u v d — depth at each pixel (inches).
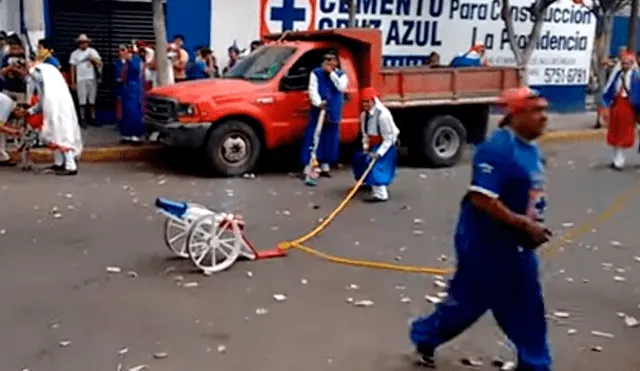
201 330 257.3
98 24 682.8
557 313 283.0
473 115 602.2
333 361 235.9
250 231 381.7
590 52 918.4
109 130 647.8
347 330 260.5
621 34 1034.1
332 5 757.9
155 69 602.9
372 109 453.4
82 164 539.2
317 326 263.3
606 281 323.9
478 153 200.5
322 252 350.9
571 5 892.6
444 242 376.2
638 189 522.6
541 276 327.9
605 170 593.0
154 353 237.9
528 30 868.6
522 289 205.6
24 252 335.0
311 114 514.0
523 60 788.0
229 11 713.0
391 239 377.7
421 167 580.1
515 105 197.9
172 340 248.2
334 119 516.4
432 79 568.7
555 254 362.0
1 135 514.6
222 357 236.8
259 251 345.7
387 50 796.6
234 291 295.4
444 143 583.5
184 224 323.3
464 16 832.3
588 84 952.9
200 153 534.9
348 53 545.3
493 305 209.3
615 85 591.8
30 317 263.6
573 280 323.9
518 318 207.6
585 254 363.9
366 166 457.1
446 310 219.9
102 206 420.5
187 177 510.3
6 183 467.8
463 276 213.0
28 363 229.1
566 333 264.5
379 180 453.4
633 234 405.1
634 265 349.1
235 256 323.3
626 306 293.6
